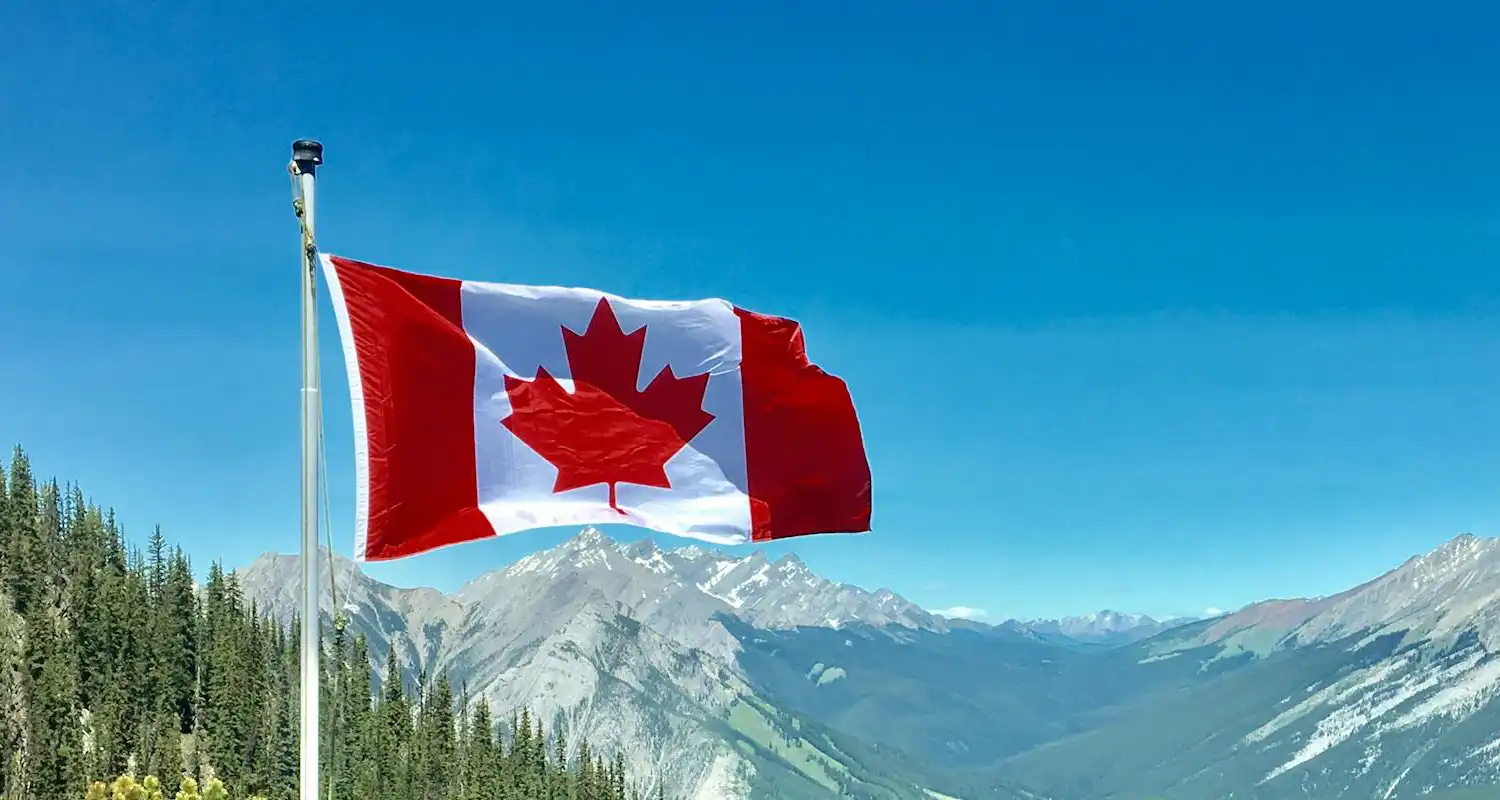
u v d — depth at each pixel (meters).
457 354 22.80
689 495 25.03
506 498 22.95
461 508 22.41
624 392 24.47
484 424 22.84
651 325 25.17
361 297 22.03
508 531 22.75
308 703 18.64
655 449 24.75
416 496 21.95
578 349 24.11
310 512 19.20
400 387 22.09
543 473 23.39
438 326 22.70
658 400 24.97
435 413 22.38
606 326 24.53
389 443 21.83
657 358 25.14
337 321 21.72
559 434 23.66
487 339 23.23
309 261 19.72
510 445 23.08
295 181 19.88
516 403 23.20
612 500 24.14
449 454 22.44
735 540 25.11
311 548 19.12
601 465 24.00
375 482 21.62
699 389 25.38
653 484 24.64
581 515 23.66
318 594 19.09
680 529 24.61
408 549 21.70
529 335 23.77
